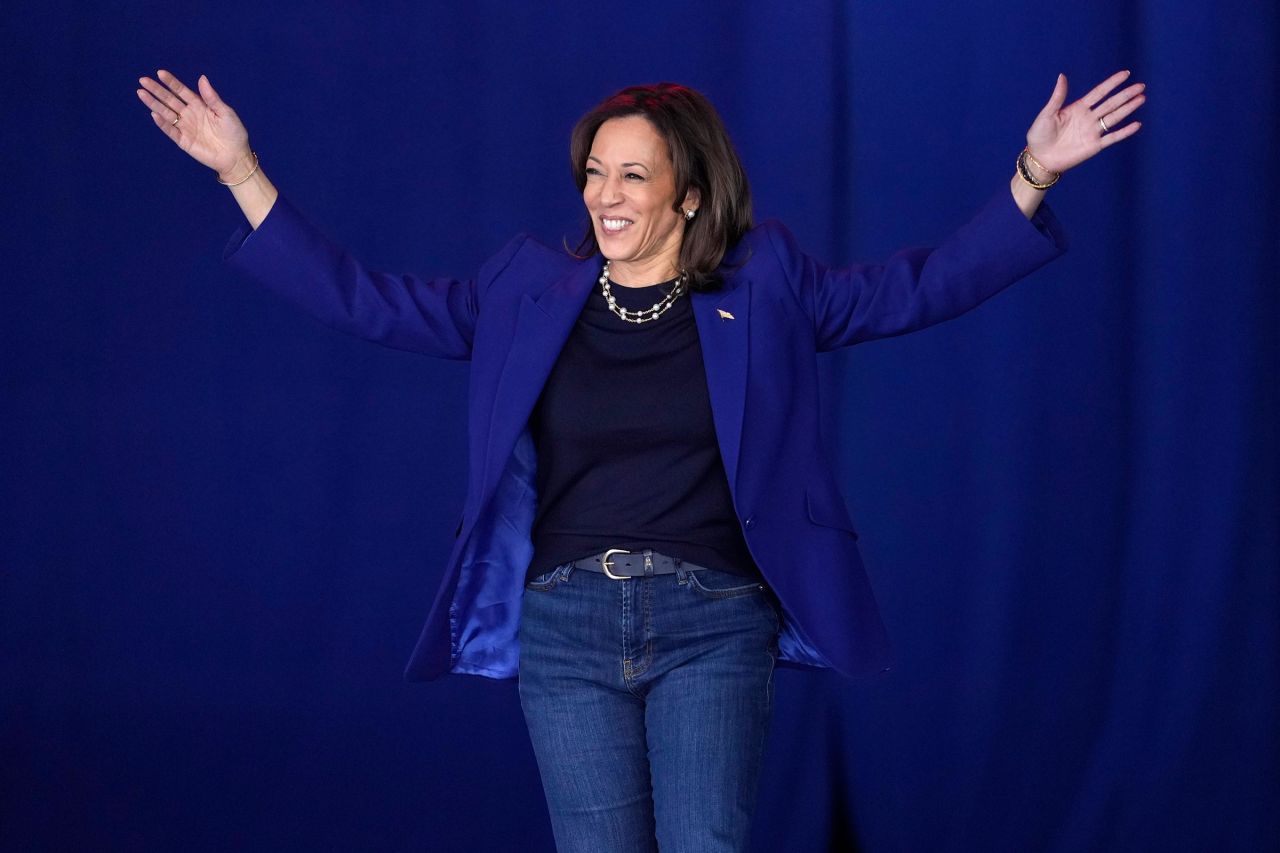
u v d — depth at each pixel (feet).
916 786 42.57
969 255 27.02
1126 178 42.01
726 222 27.58
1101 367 42.24
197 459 44.52
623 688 25.90
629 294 27.02
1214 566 41.65
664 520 25.72
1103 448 42.29
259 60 44.47
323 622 44.27
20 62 44.73
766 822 42.57
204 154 27.61
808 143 42.63
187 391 44.52
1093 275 42.16
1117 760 41.78
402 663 44.11
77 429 44.62
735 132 43.14
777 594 25.93
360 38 44.32
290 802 43.83
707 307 26.48
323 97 44.37
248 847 43.62
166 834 43.70
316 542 44.34
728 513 26.20
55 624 44.57
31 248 44.70
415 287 28.78
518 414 26.37
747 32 43.04
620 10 43.62
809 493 26.84
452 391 44.34
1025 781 42.27
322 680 44.16
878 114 42.68
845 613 26.58
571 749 25.82
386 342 28.73
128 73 44.62
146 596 44.50
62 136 44.68
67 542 44.62
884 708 42.75
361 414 44.37
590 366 26.53
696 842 24.50
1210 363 41.63
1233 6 41.14
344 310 28.14
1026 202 27.04
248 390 44.52
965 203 42.42
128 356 44.57
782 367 26.73
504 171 44.06
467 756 43.83
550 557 26.16
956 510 42.73
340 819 43.78
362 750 43.96
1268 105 41.19
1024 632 42.50
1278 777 41.39
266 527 44.39
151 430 44.52
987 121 42.24
